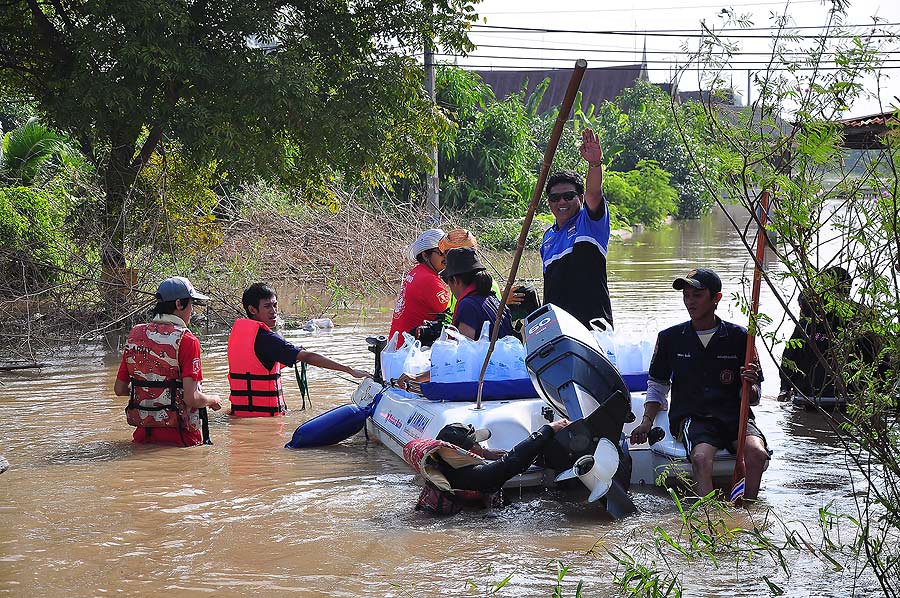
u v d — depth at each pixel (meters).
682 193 49.50
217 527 5.44
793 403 8.60
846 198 4.09
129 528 5.42
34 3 14.75
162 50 13.23
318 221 19.73
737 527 5.36
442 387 6.46
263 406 8.37
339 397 9.20
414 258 8.05
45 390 9.56
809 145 4.01
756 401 5.96
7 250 13.81
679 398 6.13
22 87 16.25
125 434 7.68
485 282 7.02
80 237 14.42
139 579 4.67
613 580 4.58
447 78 31.83
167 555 4.99
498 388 6.46
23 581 4.65
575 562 4.85
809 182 4.09
